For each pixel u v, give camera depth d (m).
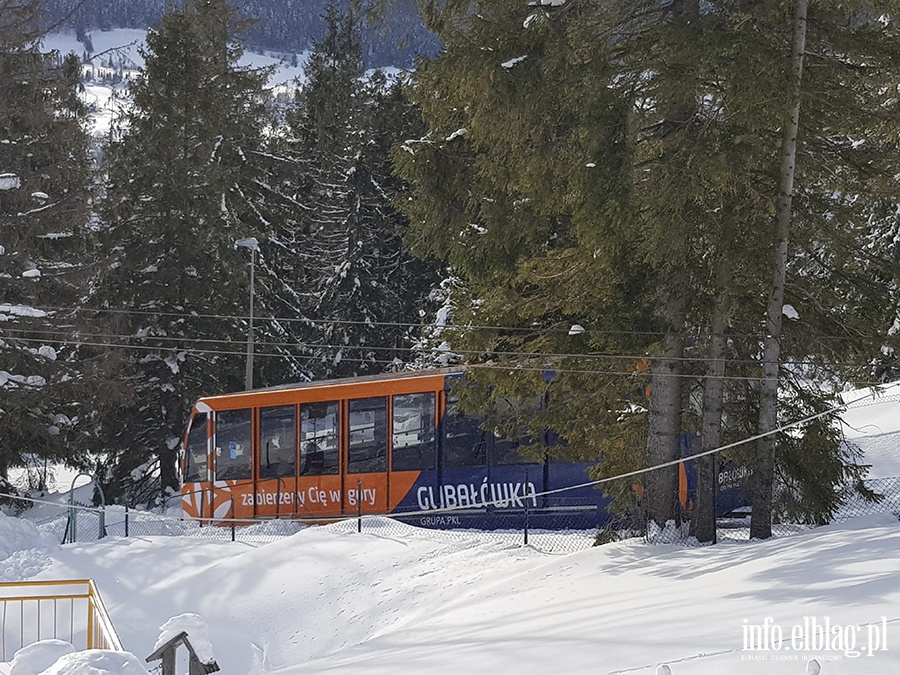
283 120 56.81
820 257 17.66
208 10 44.38
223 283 37.34
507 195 16.86
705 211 15.28
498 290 17.84
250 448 26.47
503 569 17.58
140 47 39.03
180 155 37.06
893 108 15.84
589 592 14.17
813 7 15.95
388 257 48.38
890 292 17.20
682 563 14.80
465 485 23.47
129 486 36.25
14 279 32.97
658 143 16.00
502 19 15.55
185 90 37.94
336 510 25.00
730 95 14.50
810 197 17.02
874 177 16.33
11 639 18.00
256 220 44.19
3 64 33.72
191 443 27.42
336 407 25.28
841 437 18.78
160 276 35.88
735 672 7.60
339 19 53.91
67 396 33.72
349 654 13.68
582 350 17.08
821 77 15.84
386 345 47.28
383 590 18.30
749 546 15.20
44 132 35.03
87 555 22.25
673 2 15.91
